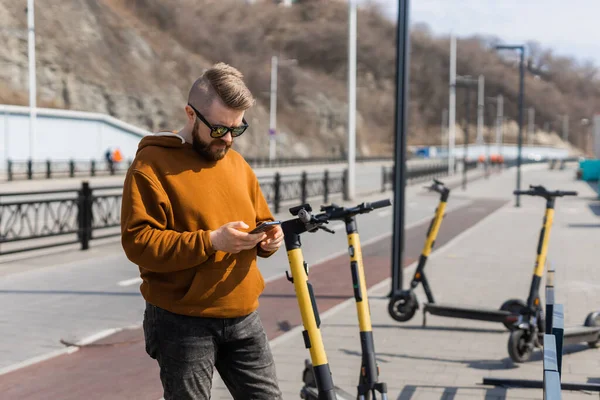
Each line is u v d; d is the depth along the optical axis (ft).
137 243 8.15
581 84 606.55
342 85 447.42
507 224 57.11
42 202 37.06
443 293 28.02
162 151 8.54
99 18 207.00
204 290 8.43
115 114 185.68
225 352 8.93
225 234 8.03
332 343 20.34
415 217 62.85
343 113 327.06
